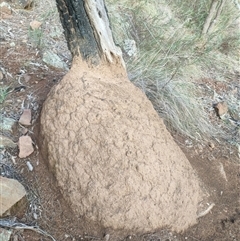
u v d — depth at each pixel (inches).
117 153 61.7
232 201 77.4
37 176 64.9
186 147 85.1
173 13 131.0
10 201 58.1
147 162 63.1
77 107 63.9
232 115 100.5
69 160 62.1
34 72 85.1
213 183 79.4
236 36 125.6
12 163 65.7
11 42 93.7
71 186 61.7
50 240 58.6
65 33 67.8
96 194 60.2
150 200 62.1
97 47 68.6
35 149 67.6
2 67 84.2
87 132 62.6
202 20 126.9
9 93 77.5
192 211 68.9
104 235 60.1
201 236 68.4
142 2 126.0
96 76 68.7
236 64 117.9
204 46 117.2
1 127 69.8
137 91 70.7
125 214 60.4
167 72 99.5
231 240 69.8
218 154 87.0
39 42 94.1
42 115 67.4
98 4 66.2
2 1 111.8
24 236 57.6
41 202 62.4
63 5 64.0
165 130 71.1
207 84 107.7
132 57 102.7
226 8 132.9
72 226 60.8
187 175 69.6
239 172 85.1
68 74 68.1
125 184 60.8
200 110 95.5
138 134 64.4
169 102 89.4
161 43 111.2
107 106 64.4
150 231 62.4
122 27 114.6
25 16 108.7
